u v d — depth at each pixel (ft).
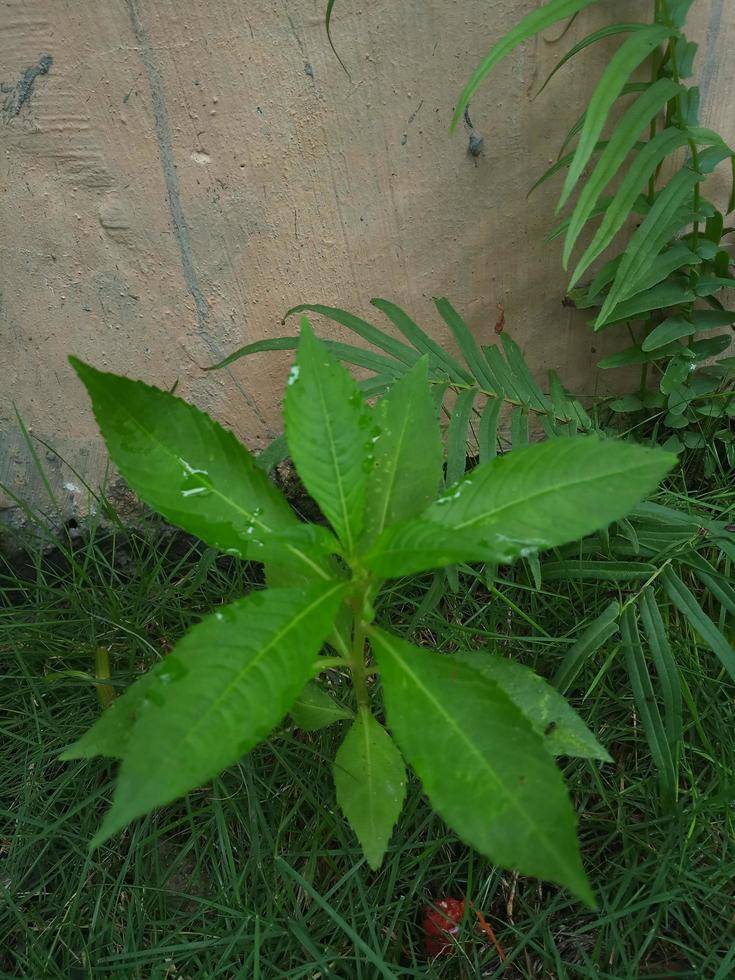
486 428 1.62
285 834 1.52
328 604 1.06
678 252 1.63
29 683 1.66
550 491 1.03
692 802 1.47
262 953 1.38
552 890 1.45
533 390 1.72
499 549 1.02
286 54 1.54
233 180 1.66
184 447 1.13
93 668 1.76
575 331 1.91
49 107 1.57
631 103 1.65
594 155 1.70
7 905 1.47
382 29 1.53
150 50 1.52
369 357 1.64
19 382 1.86
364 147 1.65
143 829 1.48
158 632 1.77
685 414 1.86
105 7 1.48
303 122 1.61
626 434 1.89
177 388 1.90
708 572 1.52
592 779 1.53
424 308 1.86
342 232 1.74
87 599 1.81
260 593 1.03
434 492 1.25
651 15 1.57
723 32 1.60
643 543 1.59
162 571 1.87
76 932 1.43
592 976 1.31
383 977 1.34
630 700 1.59
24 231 1.70
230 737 0.91
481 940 1.40
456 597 1.75
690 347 1.79
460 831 0.94
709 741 1.53
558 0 1.34
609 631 1.49
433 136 1.65
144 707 0.91
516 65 1.59
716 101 1.68
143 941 1.42
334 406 1.16
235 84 1.56
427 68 1.57
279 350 1.70
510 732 0.98
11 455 1.94
